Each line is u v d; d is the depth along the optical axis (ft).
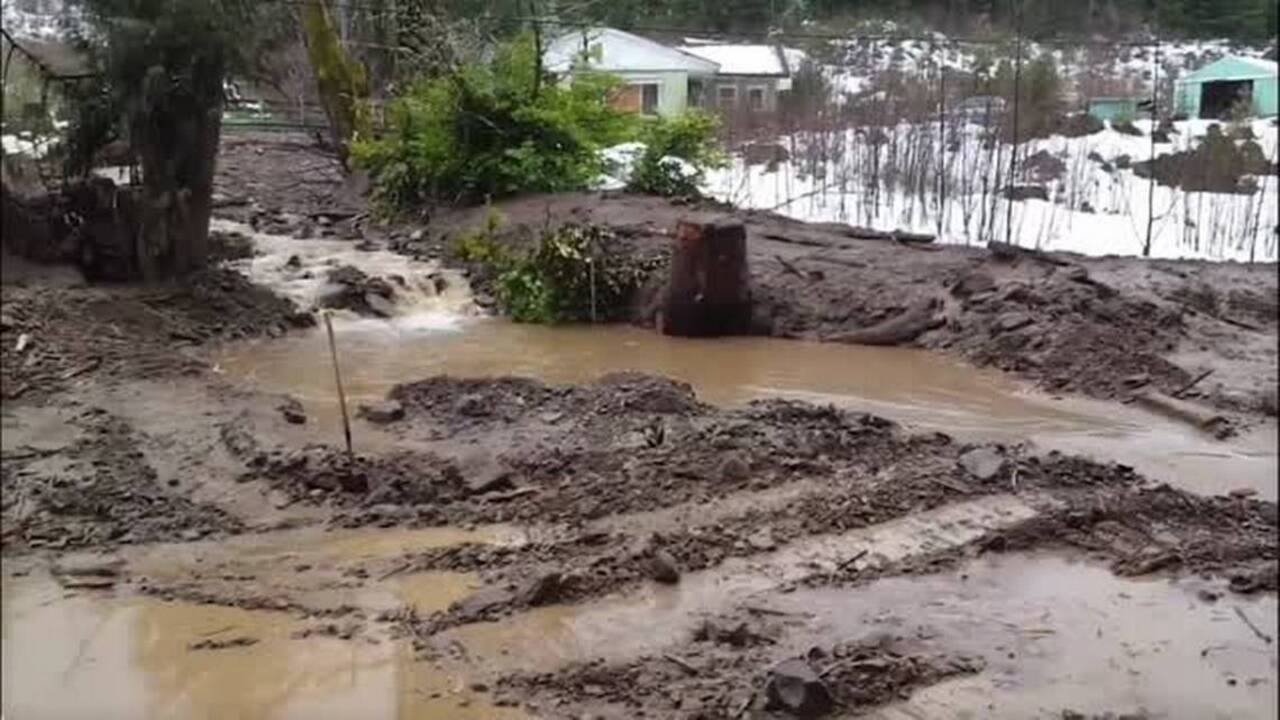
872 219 63.05
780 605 21.99
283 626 20.68
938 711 18.56
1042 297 43.45
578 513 25.71
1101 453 31.86
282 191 66.39
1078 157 69.05
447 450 29.40
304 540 24.35
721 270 45.06
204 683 18.70
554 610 21.54
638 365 40.93
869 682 19.13
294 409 32.45
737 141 69.46
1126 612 22.30
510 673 19.33
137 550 23.56
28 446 28.40
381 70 64.85
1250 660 20.56
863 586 23.00
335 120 65.10
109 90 41.32
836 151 67.56
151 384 34.30
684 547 24.04
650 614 21.53
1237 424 34.63
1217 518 26.94
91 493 25.71
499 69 61.00
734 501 26.55
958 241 58.65
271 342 43.01
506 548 23.90
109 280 43.21
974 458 29.14
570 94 61.46
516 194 60.44
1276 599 22.99
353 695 18.48
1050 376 39.24
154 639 20.04
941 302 45.16
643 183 61.77
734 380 39.19
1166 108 76.43
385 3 61.36
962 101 66.80
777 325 45.83
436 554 23.62
